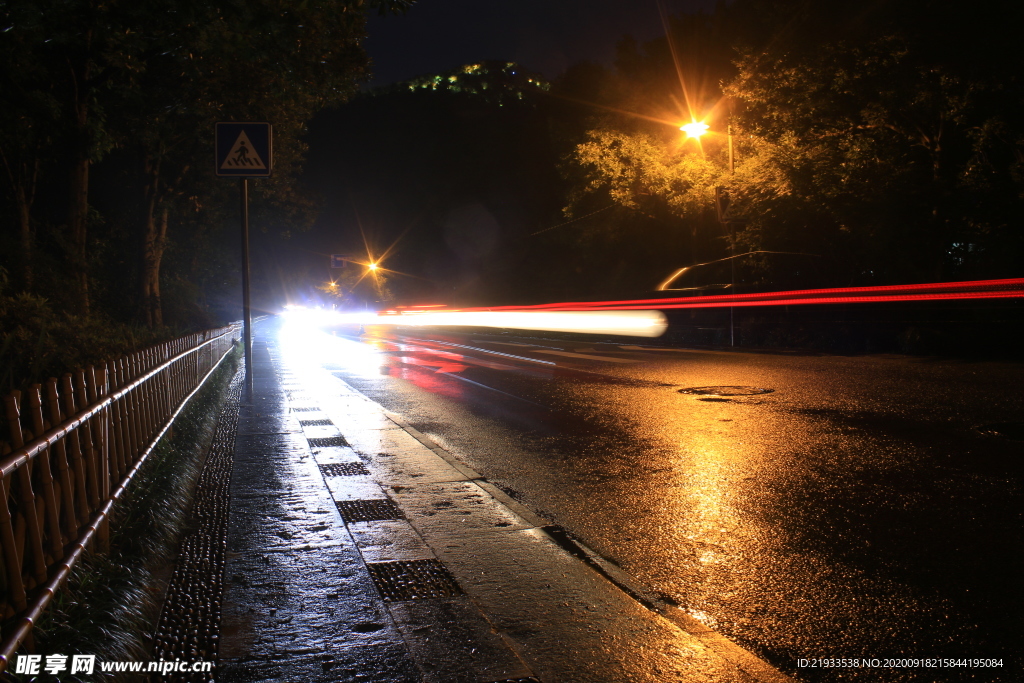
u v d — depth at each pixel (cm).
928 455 760
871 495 629
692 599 430
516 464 798
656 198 3531
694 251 3628
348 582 444
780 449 820
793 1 2219
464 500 638
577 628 382
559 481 718
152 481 591
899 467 718
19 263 1261
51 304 1234
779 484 677
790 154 2338
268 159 1223
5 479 315
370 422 1062
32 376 561
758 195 2516
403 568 469
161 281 2947
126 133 2025
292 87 1413
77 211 1523
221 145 1212
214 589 432
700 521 579
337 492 663
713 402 1182
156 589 428
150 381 685
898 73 1994
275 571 462
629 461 794
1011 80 1831
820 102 2217
